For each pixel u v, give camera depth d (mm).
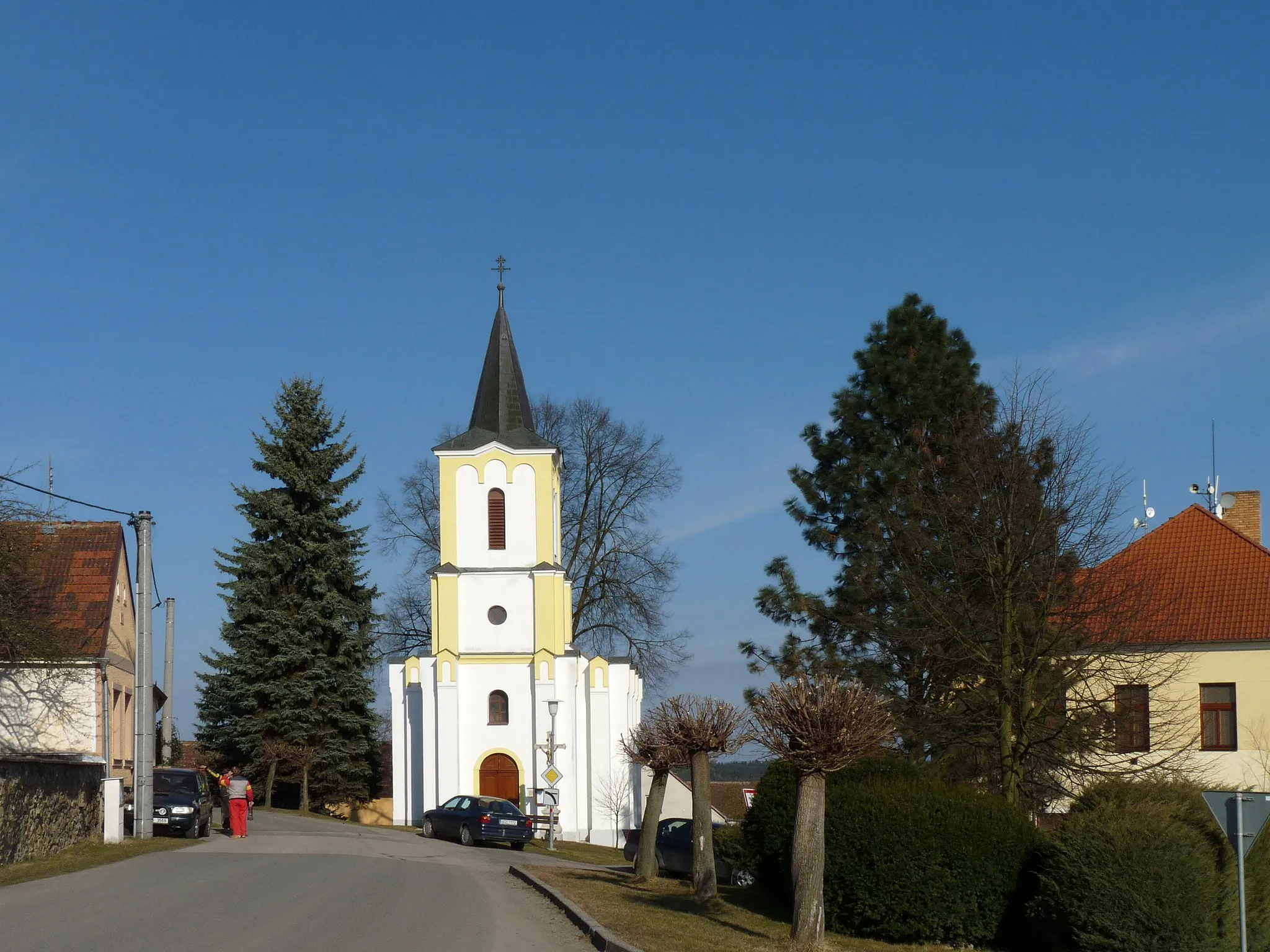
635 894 22188
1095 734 25297
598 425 58938
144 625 31328
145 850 28484
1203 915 17203
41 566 34875
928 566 28812
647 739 26047
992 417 29453
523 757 50469
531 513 51844
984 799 20281
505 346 54062
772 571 40375
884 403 40219
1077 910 17766
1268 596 33875
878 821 19844
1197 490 43719
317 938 15445
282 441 56188
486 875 25578
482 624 51375
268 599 55062
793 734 17312
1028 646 25859
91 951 14203
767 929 19078
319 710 54375
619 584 57844
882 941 19594
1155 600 32062
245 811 35281
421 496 59125
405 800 51688
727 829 26031
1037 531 26156
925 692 32750
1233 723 33156
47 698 33000
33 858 25859
